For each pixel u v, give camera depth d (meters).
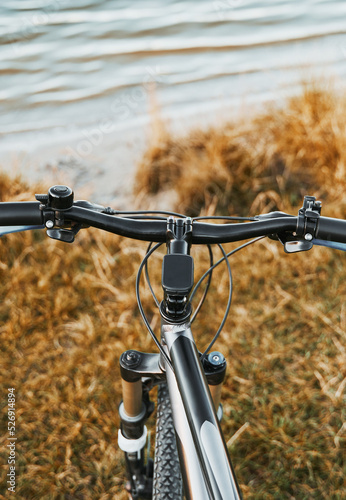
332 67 5.30
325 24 6.46
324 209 3.21
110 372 2.47
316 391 2.36
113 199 3.66
